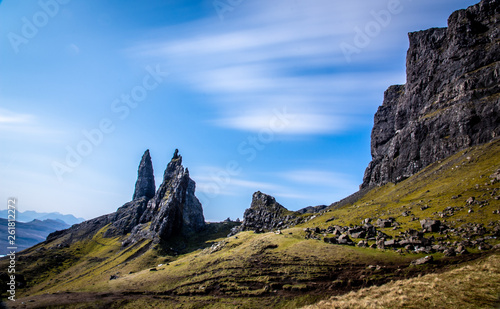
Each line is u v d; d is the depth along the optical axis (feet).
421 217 409.90
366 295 175.32
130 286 434.30
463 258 259.39
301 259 356.38
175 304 339.16
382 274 276.82
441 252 290.76
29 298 422.41
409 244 326.44
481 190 415.64
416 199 508.94
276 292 308.40
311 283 303.68
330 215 635.66
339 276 299.17
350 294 187.73
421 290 156.35
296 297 286.46
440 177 563.07
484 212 347.77
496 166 464.65
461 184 470.80
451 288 149.48
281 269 349.61
